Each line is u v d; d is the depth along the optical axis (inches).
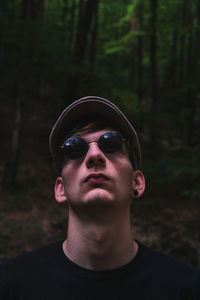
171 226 202.1
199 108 318.3
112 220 30.5
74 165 31.1
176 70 525.3
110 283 30.4
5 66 244.4
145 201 230.5
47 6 485.4
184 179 245.6
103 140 31.3
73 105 34.3
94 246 30.9
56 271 31.8
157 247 178.7
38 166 291.4
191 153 216.1
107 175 29.8
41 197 246.1
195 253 174.1
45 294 30.6
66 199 35.0
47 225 202.8
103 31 605.3
